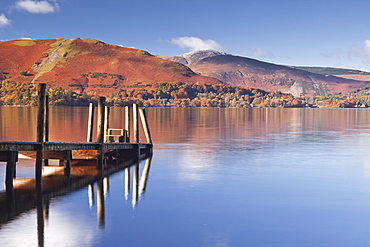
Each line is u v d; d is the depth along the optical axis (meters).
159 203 20.06
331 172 29.06
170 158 35.75
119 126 81.69
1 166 29.67
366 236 15.77
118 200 20.61
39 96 25.47
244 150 42.19
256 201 20.64
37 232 15.81
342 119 125.25
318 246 14.84
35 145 24.89
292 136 60.59
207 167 31.03
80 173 28.09
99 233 15.78
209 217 17.92
